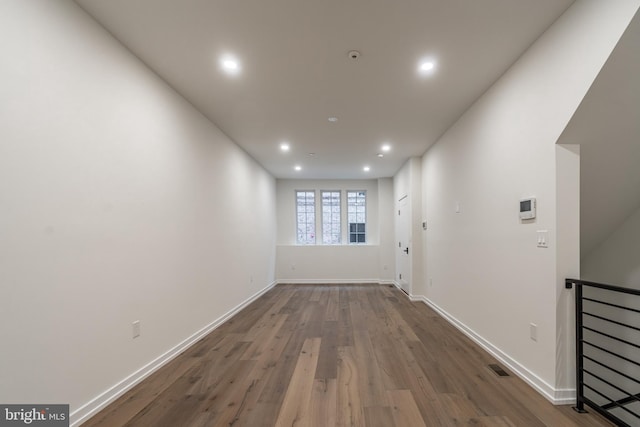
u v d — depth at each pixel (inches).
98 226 72.2
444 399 77.0
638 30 56.1
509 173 93.0
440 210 159.6
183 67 92.5
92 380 69.8
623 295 99.6
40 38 58.8
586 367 100.7
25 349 55.3
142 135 88.8
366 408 73.5
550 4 67.6
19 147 54.7
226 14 69.9
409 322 148.2
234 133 151.9
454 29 75.1
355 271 275.4
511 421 67.7
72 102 65.7
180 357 104.9
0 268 51.5
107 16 70.6
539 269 79.7
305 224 288.5
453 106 120.6
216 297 140.6
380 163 220.8
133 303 83.9
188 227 114.7
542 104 78.0
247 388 83.6
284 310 174.7
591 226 100.9
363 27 74.4
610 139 73.7
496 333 102.0
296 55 86.3
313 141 165.9
